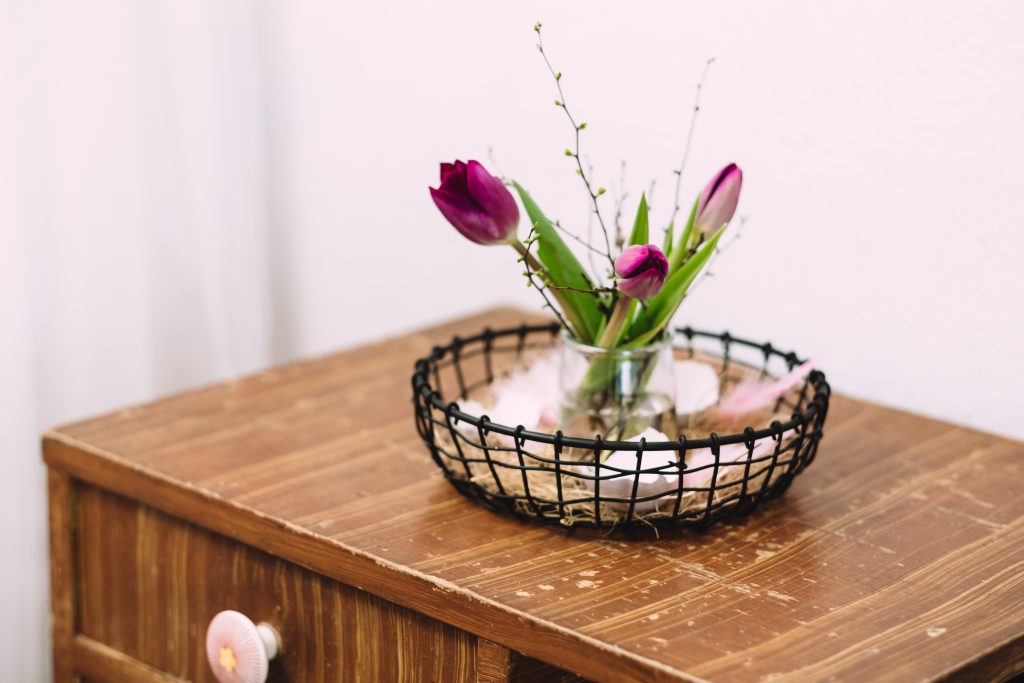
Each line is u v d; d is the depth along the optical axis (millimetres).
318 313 2303
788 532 1520
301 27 2207
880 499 1575
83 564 1711
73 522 1705
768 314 1890
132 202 2129
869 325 1819
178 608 1647
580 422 1541
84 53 2066
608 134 1960
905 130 1754
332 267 2270
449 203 1478
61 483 1695
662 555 1483
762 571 1463
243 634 1561
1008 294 1724
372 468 1619
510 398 1594
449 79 2086
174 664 1663
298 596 1560
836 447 1675
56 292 2092
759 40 1828
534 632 1402
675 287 1533
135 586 1674
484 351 1737
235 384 1805
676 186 1916
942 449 1672
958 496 1582
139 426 1702
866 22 1758
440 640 1479
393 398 1767
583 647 1380
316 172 2248
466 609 1434
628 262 1439
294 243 2297
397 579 1466
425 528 1521
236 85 2197
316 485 1588
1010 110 1690
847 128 1790
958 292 1754
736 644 1372
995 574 1461
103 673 1710
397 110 2146
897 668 1350
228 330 2236
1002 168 1705
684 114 1896
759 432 1477
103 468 1645
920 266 1773
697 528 1516
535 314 2012
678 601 1422
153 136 2164
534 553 1485
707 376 1641
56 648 1740
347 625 1533
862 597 1431
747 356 1915
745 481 1489
